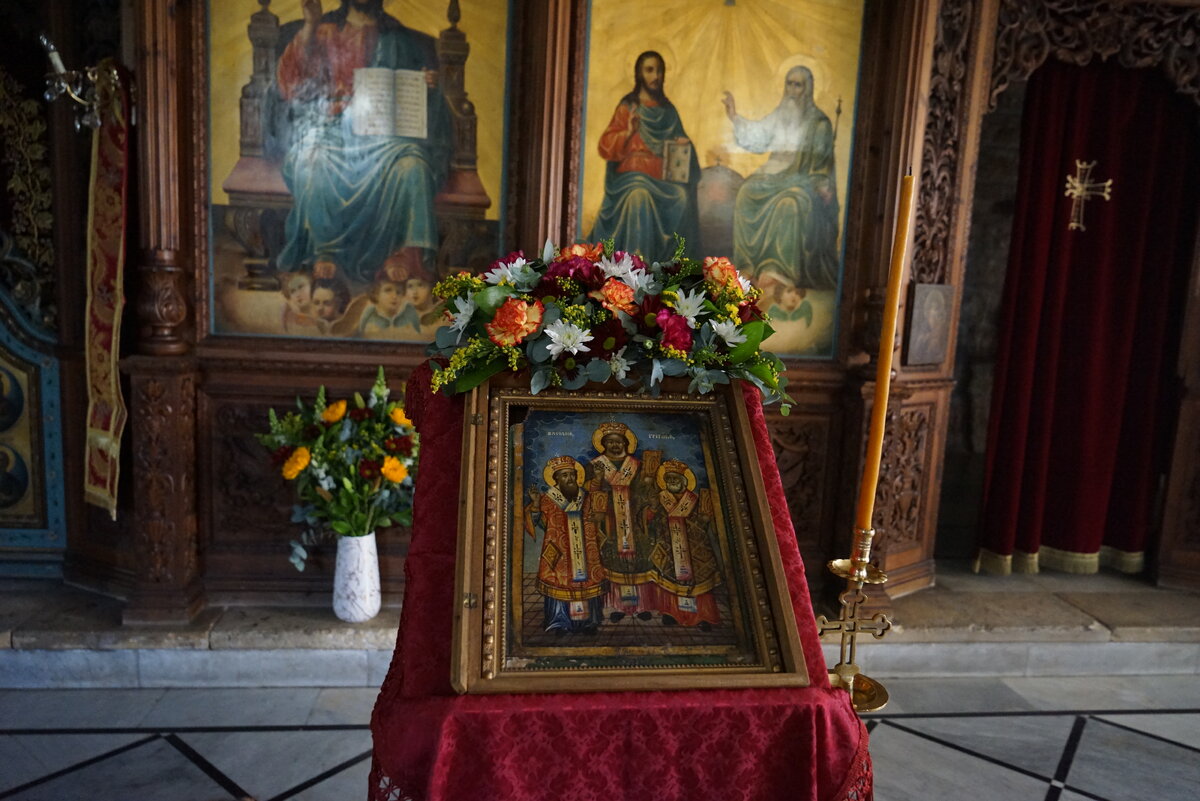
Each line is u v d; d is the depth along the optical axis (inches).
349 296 129.0
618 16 127.0
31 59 128.2
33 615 124.1
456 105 127.0
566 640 49.9
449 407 61.2
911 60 126.3
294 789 97.6
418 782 47.6
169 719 111.9
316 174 125.5
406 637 52.2
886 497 135.9
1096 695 129.6
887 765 107.7
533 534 53.9
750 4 129.3
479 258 131.2
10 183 131.6
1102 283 154.6
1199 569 155.4
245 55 121.4
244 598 130.4
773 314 137.5
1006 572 160.7
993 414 159.2
